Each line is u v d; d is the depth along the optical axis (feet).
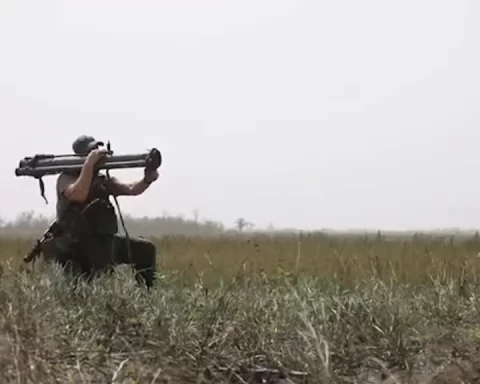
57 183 22.59
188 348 16.93
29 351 15.30
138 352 16.89
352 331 17.24
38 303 18.12
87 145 22.44
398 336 16.98
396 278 24.20
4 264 22.45
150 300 19.93
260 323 17.58
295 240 49.37
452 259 32.24
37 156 22.61
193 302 19.25
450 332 18.39
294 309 18.29
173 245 47.32
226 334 17.33
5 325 16.10
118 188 22.70
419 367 16.57
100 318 18.66
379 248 42.29
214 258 35.37
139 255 23.07
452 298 20.52
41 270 22.02
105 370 15.49
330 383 14.83
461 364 16.47
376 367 16.46
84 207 22.38
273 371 16.01
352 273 27.68
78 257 22.48
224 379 16.06
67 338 16.89
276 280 24.27
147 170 22.25
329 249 42.65
